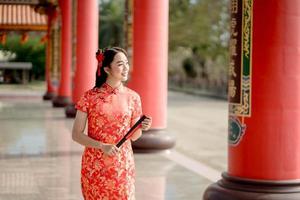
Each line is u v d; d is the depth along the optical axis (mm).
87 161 5613
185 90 55094
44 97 32844
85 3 20391
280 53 7230
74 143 15289
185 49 60219
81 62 20734
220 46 52969
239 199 7336
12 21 34344
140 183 10281
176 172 11430
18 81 53688
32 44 56281
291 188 7309
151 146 13531
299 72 7312
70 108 22016
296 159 7379
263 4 7230
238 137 7566
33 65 56625
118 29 63312
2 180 10391
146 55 13641
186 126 23250
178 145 17422
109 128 5539
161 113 13781
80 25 20531
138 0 13633
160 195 9336
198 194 9445
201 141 18438
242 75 7504
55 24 30672
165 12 13820
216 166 13422
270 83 7270
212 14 50938
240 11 7543
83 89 20969
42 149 14180
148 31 13617
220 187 7691
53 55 31656
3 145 14820
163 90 13836
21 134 17141
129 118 5629
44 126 19297
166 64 13930
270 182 7305
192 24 51094
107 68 5602
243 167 7500
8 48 55844
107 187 5551
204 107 34344
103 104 5547
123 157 5582
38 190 9602
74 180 10469
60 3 27531
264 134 7336
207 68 57531
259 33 7285
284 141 7320
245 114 7469
